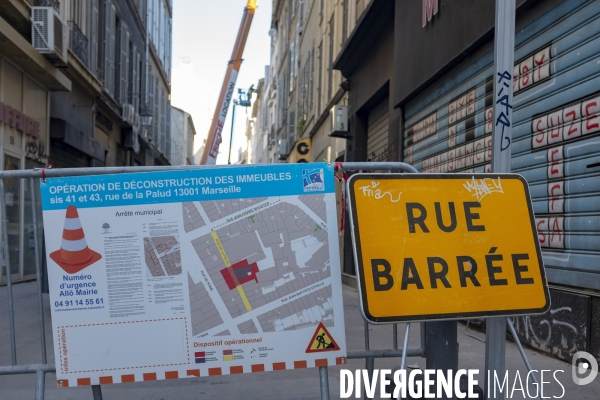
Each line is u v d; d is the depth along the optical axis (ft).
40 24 39.68
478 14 21.88
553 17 17.69
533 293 10.73
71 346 10.78
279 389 14.87
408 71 30.89
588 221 15.87
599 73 15.37
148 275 10.88
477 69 22.85
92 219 10.89
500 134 11.51
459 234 10.69
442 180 10.91
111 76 66.54
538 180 18.47
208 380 15.89
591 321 15.80
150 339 10.83
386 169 11.84
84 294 10.84
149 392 14.76
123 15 74.84
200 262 10.94
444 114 26.63
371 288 10.12
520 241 10.91
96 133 65.36
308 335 11.00
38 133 43.75
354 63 45.70
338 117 49.37
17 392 14.73
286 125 114.83
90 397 14.34
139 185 10.98
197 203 10.99
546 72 18.03
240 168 11.10
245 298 10.94
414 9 29.81
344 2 53.72
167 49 130.62
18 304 27.20
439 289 10.37
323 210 11.21
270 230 11.05
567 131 16.78
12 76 38.99
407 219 10.57
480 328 22.22
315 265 11.10
